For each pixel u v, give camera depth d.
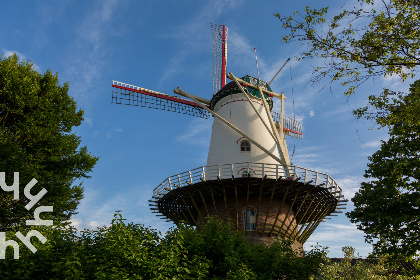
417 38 10.96
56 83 20.56
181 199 20.48
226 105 23.70
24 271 8.72
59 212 18.78
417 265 16.58
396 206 13.86
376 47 11.12
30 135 17.61
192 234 10.90
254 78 24.55
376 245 14.76
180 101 27.78
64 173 19.02
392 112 12.80
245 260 10.61
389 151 14.63
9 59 19.81
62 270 8.67
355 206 14.83
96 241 10.30
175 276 8.96
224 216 19.30
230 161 21.28
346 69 11.43
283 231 18.94
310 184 18.06
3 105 17.39
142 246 9.85
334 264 22.61
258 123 22.91
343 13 11.05
